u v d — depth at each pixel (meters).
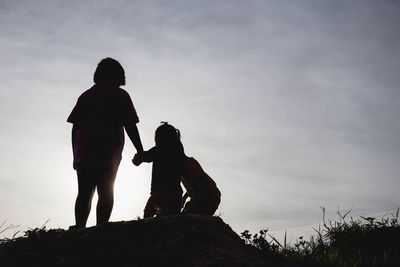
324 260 4.36
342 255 4.79
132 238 3.38
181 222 3.57
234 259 3.30
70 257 3.21
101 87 4.44
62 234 3.51
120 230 3.46
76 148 4.24
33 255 3.22
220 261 3.23
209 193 4.59
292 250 4.44
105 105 4.33
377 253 5.00
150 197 4.69
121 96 4.42
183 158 4.76
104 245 3.31
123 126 4.50
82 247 3.30
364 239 5.41
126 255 3.22
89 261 3.17
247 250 3.68
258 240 4.11
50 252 3.26
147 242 3.35
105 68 4.53
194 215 3.71
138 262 3.18
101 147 4.19
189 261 3.20
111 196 4.18
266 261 3.61
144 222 3.55
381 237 5.42
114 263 3.17
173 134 4.88
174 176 4.65
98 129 4.23
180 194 4.69
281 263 3.75
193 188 4.63
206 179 4.66
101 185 4.18
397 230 5.50
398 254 4.88
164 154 4.75
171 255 3.24
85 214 4.05
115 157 4.26
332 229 5.62
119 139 4.34
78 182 4.17
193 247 3.33
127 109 4.40
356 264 4.37
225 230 3.73
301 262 4.05
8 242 3.48
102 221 4.11
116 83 4.53
